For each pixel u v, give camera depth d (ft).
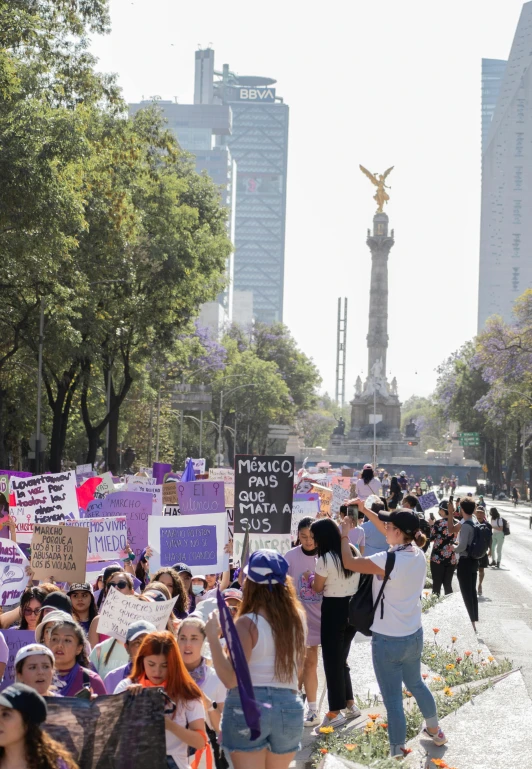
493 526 123.85
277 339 567.59
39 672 24.95
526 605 86.38
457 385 499.92
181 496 55.01
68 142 108.17
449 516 79.15
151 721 21.43
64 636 28.58
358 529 51.16
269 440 512.63
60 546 42.09
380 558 35.45
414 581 35.70
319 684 51.62
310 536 43.80
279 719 24.71
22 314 162.09
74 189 123.44
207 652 33.78
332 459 582.76
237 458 46.68
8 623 37.86
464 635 60.44
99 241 142.00
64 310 141.69
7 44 112.27
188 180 233.55
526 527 221.25
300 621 25.35
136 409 295.28
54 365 174.91
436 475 580.71
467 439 493.36
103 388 240.73
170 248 172.76
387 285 583.99
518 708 40.91
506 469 518.78
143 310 175.94
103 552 49.57
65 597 33.42
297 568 44.04
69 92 127.85
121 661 32.83
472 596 68.74
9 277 135.13
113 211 141.18
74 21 123.13
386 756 35.29
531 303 308.81
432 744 36.50
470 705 41.75
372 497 52.80
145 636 26.09
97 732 21.35
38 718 19.13
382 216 577.02
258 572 25.23
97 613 39.04
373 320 586.04
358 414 609.42
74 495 53.06
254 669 24.97
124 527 49.90
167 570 39.81
